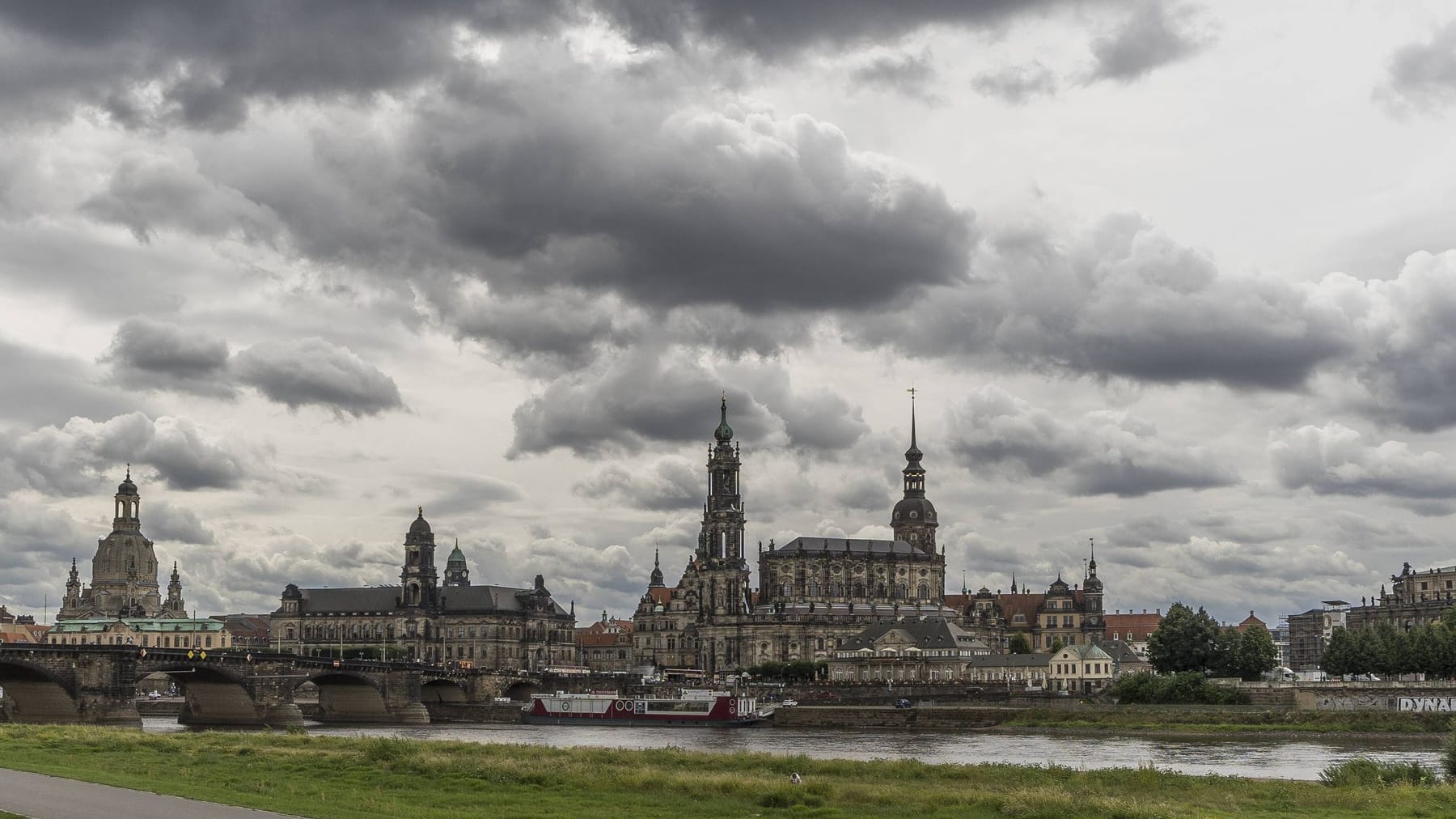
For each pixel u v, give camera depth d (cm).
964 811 8694
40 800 7412
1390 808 9281
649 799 9025
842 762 12400
